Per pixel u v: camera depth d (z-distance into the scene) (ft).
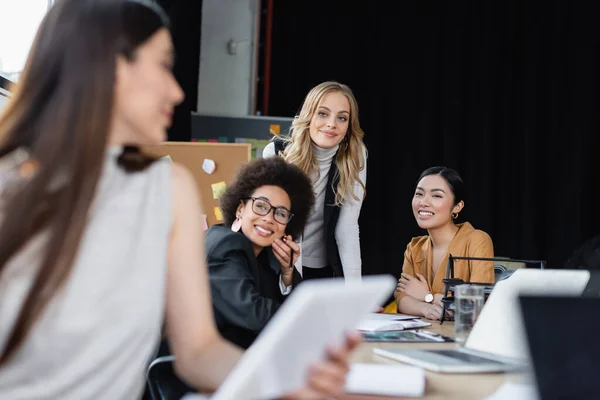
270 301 5.86
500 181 18.07
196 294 3.19
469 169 17.83
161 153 10.64
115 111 2.96
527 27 17.95
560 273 4.98
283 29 17.38
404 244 17.52
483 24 17.83
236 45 16.70
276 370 2.59
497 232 18.07
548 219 18.21
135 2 3.08
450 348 4.94
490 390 3.56
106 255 2.78
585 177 17.99
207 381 3.13
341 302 2.57
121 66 2.97
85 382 2.77
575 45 17.97
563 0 17.90
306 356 2.69
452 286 7.13
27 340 2.66
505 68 17.99
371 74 17.52
